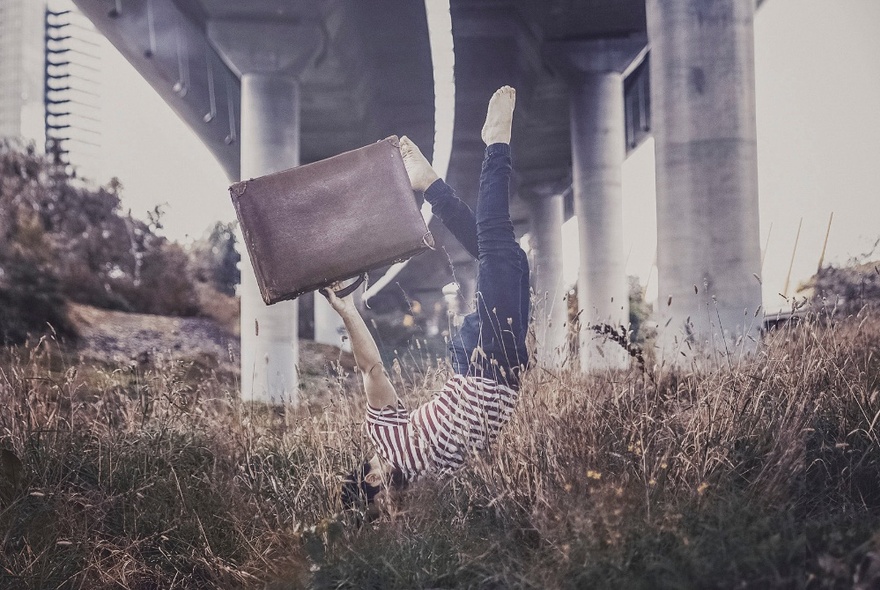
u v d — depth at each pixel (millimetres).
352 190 3424
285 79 27578
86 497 3713
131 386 5023
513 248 3629
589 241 31266
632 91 38844
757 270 11211
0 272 19016
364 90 36031
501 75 33156
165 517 3604
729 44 11570
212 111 36719
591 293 30734
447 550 2910
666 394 3943
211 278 28438
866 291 4758
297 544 3215
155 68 32844
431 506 3193
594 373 4449
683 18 11633
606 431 3549
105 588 3268
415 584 2717
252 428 4551
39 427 4195
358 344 3445
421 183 3879
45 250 23578
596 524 2660
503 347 3445
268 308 23438
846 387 3785
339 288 3459
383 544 2996
